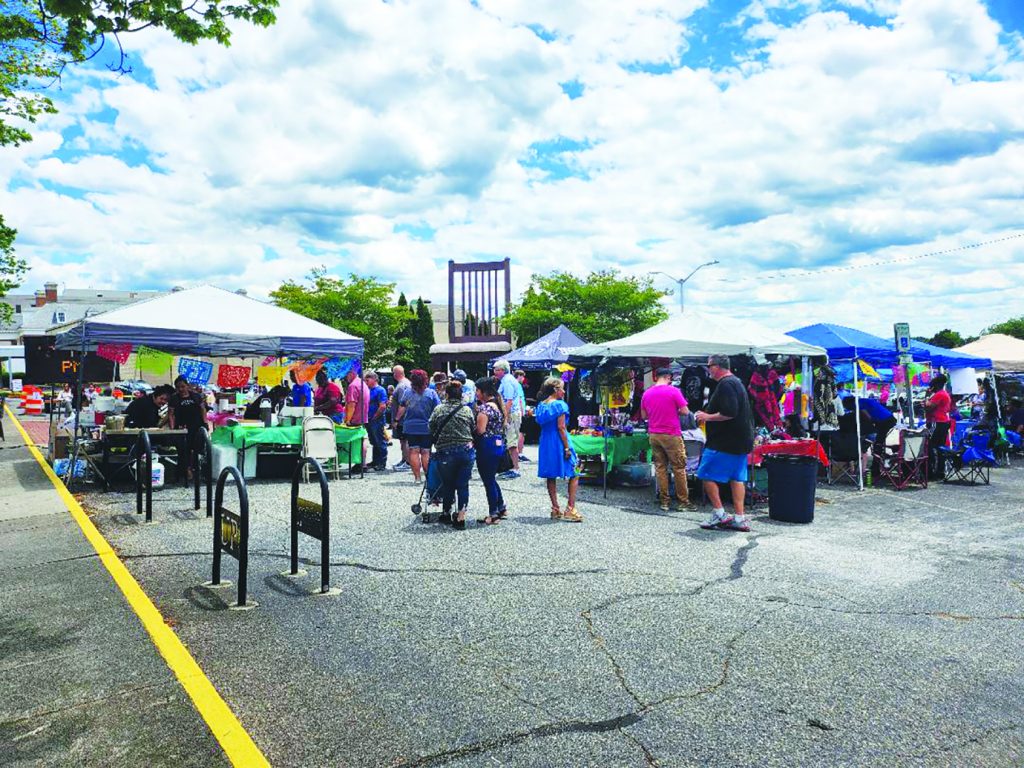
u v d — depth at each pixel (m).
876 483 11.60
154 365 11.78
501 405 11.43
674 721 3.42
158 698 3.60
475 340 33.03
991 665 4.12
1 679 3.83
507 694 3.69
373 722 3.40
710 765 3.03
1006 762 3.08
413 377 10.98
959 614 5.00
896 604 5.21
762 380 10.48
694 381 12.02
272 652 4.23
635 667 4.04
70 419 12.86
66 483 10.60
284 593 5.37
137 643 4.32
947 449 11.83
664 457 8.98
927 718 3.47
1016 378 18.89
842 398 11.55
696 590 5.50
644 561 6.36
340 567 6.10
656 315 32.69
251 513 8.52
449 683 3.82
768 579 5.82
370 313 38.47
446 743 3.21
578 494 10.03
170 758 3.05
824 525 8.12
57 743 3.17
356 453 11.58
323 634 4.53
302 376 13.36
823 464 11.59
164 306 11.38
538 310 31.78
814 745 3.21
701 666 4.06
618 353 10.38
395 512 8.62
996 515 8.83
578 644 4.38
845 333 12.36
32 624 4.67
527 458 14.18
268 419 12.12
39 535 7.29
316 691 3.72
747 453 7.72
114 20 5.47
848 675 3.96
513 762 3.05
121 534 7.36
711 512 8.80
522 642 4.41
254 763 3.00
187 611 4.96
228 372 12.79
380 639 4.45
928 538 7.46
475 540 7.14
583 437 10.58
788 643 4.42
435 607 5.06
